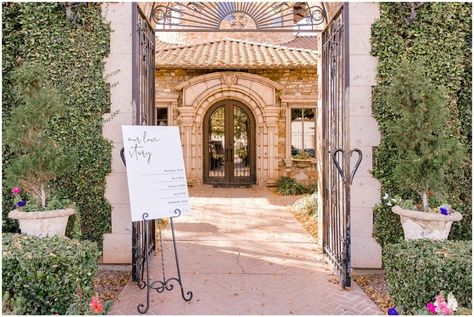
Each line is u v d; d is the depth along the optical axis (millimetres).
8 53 5035
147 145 3938
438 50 4836
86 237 4973
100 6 4938
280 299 4004
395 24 4840
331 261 5047
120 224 4992
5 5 4977
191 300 3965
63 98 4930
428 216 4000
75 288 3330
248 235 6645
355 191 4895
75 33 4945
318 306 3844
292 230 7020
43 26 4934
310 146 12633
